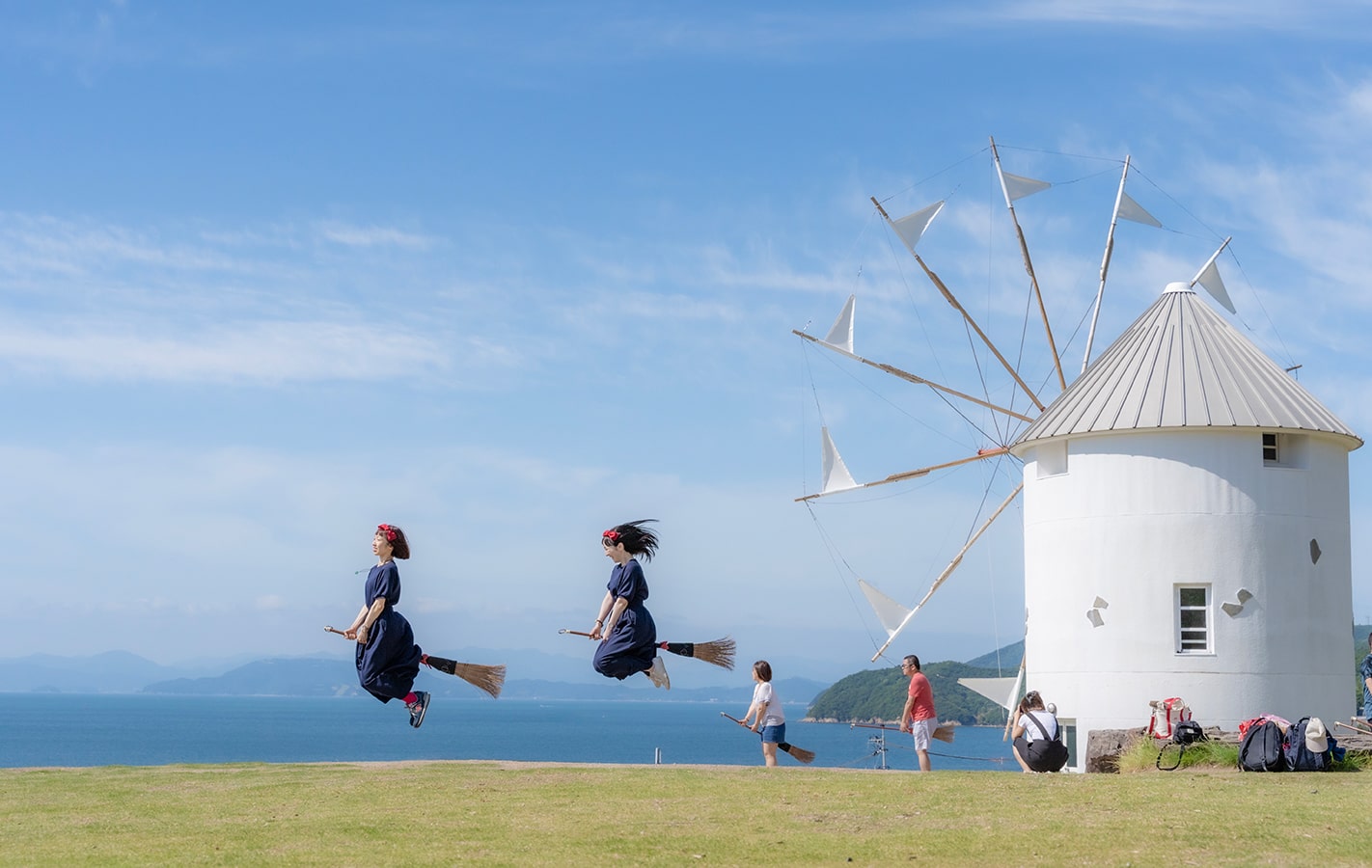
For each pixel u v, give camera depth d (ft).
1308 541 90.38
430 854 41.37
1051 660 94.43
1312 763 61.52
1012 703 111.45
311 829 46.73
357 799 55.26
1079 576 92.84
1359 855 39.06
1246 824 43.65
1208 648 88.63
